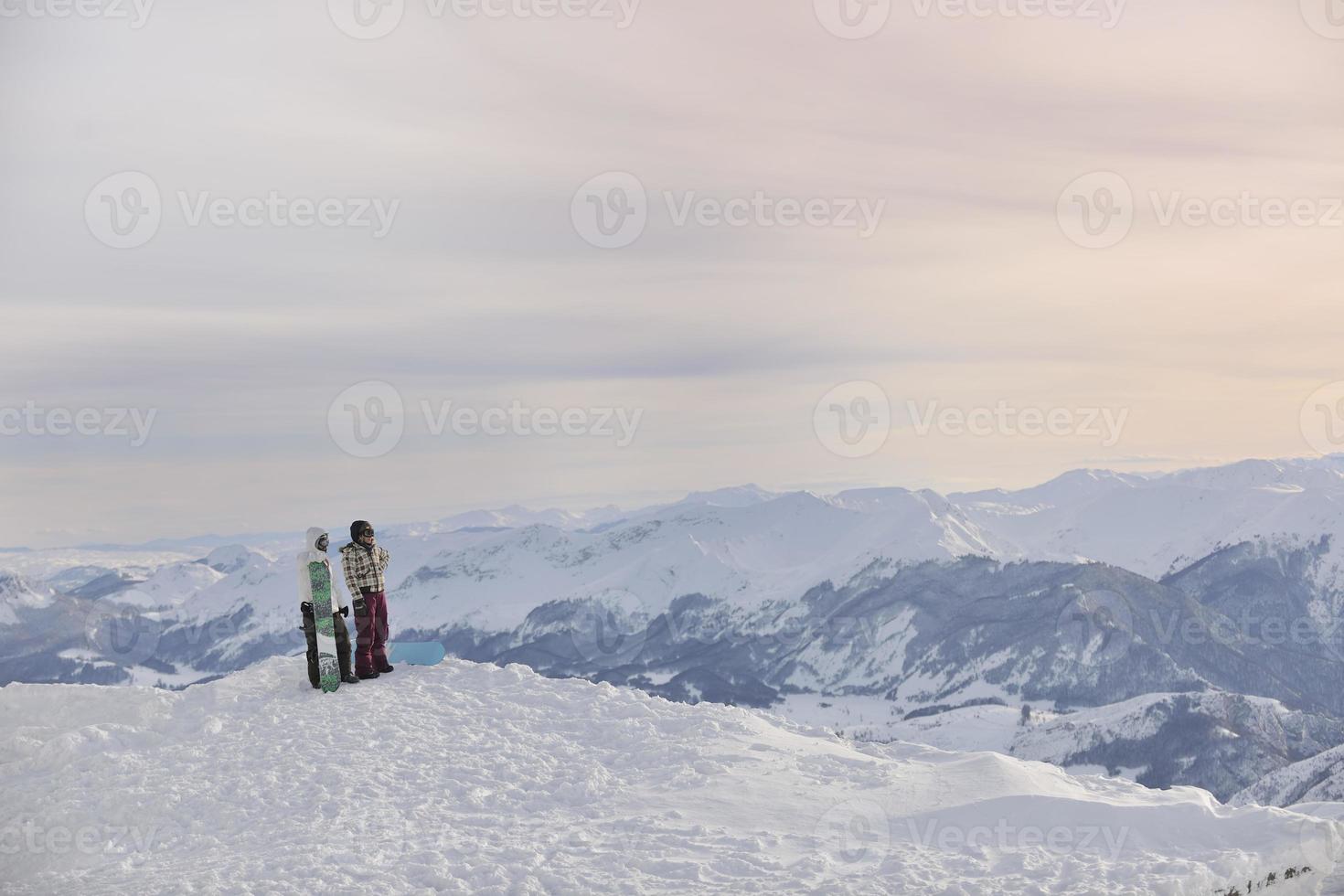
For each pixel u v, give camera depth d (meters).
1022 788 13.48
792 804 13.37
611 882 10.99
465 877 11.24
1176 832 12.21
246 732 16.36
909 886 10.79
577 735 16.72
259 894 10.76
